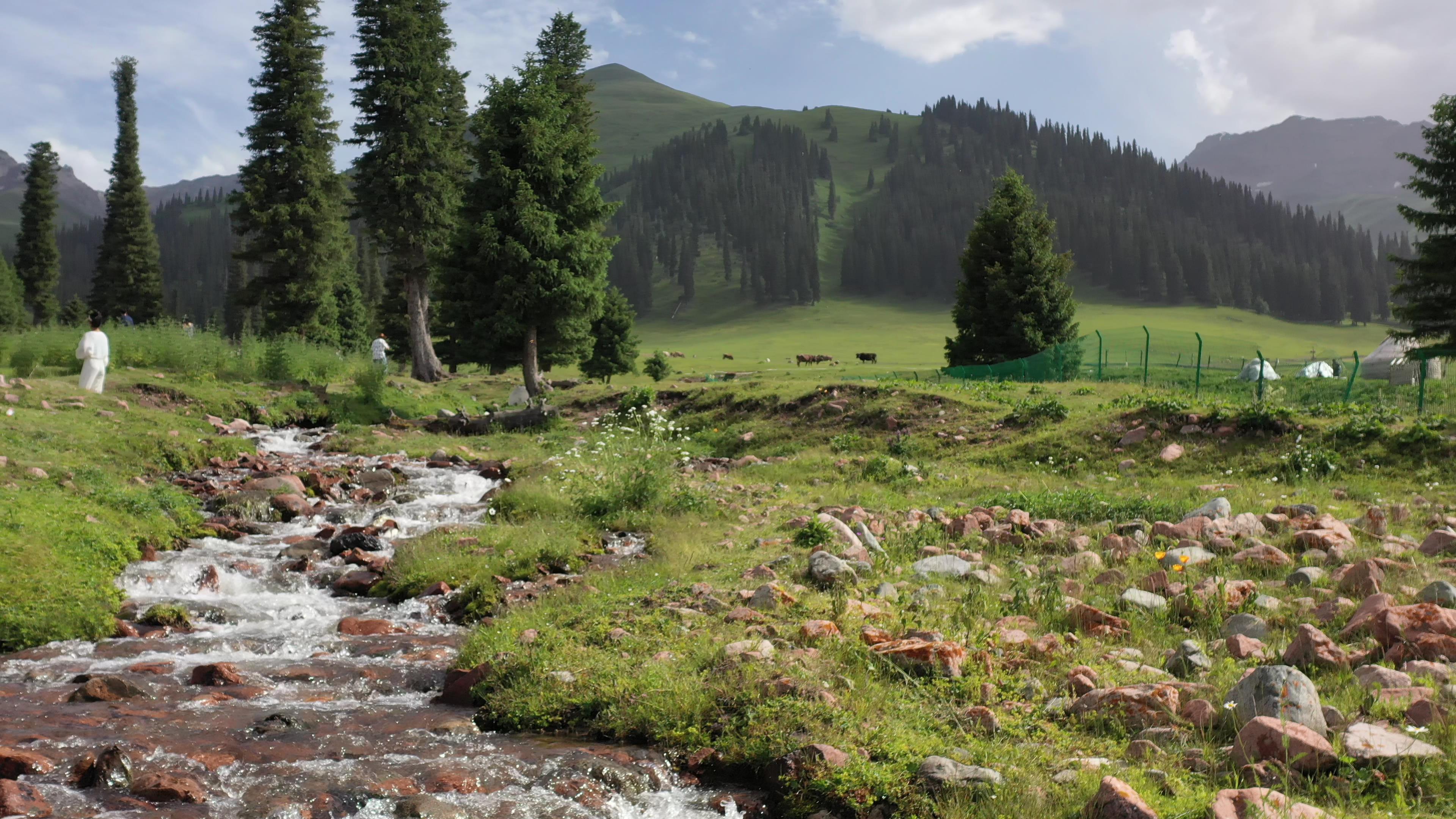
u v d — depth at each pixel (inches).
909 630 291.1
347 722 251.9
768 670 255.0
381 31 1669.5
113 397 917.2
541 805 197.6
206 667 288.4
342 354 1606.8
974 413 861.8
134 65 3075.8
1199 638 288.8
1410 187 1419.8
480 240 1327.5
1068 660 270.4
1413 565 342.6
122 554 441.1
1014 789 189.9
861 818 191.5
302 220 1835.6
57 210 3511.3
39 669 297.4
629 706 249.9
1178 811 174.4
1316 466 586.2
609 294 2488.9
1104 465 671.1
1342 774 186.7
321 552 489.4
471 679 278.2
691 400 1130.0
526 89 1353.3
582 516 567.8
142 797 193.3
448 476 759.1
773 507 566.3
